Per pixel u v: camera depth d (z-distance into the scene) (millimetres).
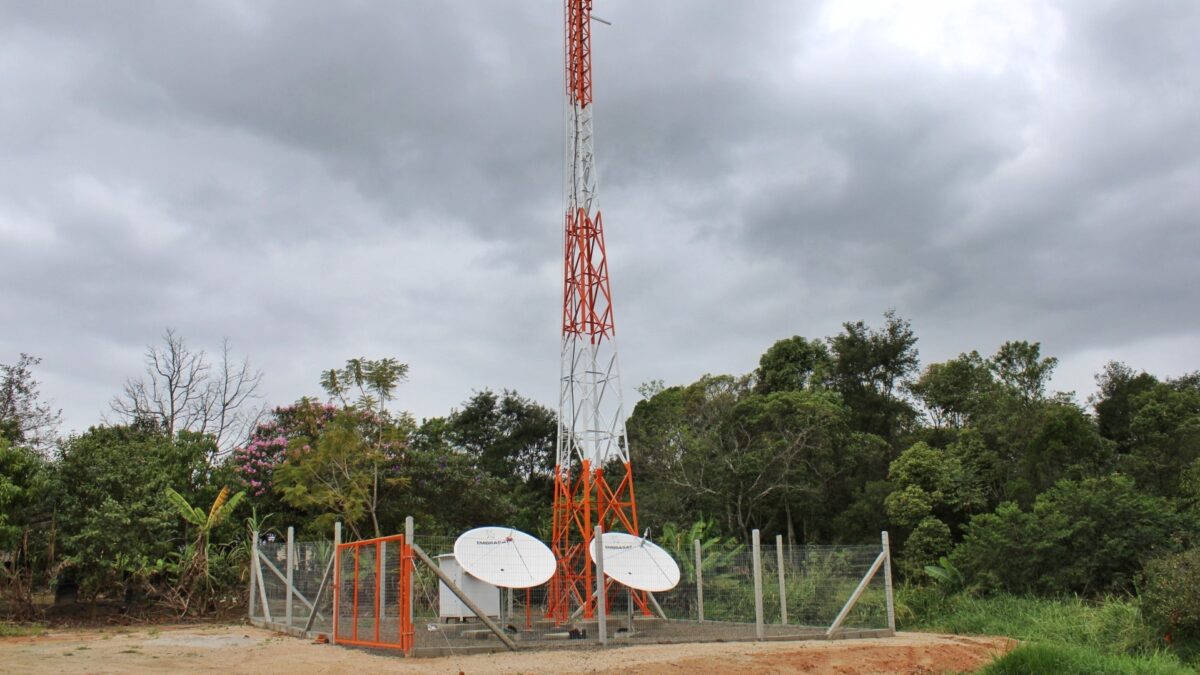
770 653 16797
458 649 16547
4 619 23938
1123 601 25812
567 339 24438
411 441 39750
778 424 47250
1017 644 18328
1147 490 36781
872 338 60906
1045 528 29672
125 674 13781
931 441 54781
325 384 35156
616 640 18406
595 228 24953
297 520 35531
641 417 55719
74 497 26484
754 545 19922
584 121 25453
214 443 34938
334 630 18547
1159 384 53312
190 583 27203
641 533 44094
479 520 39969
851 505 47469
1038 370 60281
